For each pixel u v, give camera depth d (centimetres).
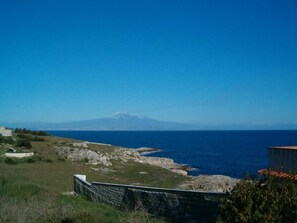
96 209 1998
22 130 9512
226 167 8381
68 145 7812
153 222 1702
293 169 1534
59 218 1647
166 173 5681
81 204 2125
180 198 1762
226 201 1263
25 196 2138
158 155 11931
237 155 11669
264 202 1175
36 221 1597
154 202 1908
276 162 1659
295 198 1193
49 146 7612
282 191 1192
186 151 13775
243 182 1262
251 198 1196
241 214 1183
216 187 3538
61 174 4716
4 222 1543
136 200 2027
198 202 1672
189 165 8825
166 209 1828
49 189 2553
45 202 1867
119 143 19975
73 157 6638
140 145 17962
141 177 5225
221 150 14112
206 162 9544
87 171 5519
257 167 8306
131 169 6062
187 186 3931
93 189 2481
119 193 2194
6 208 1691
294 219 1172
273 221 1159
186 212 1727
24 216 1603
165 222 1742
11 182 2567
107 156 7019
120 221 1628
